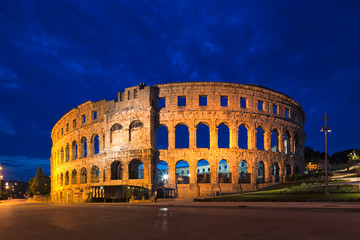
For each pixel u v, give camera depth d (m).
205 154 77.06
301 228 17.67
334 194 45.47
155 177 77.12
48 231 18.72
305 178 77.81
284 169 87.19
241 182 82.31
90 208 43.41
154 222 21.88
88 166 88.50
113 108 83.81
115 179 84.94
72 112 100.62
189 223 20.92
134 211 33.97
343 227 17.84
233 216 25.33
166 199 65.44
